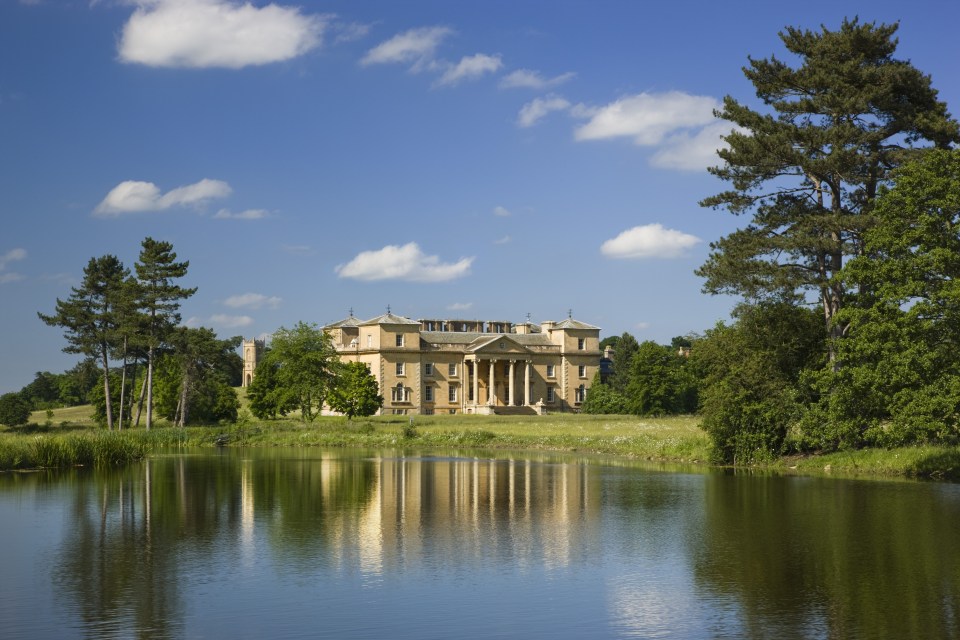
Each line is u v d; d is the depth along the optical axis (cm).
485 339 14800
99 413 11650
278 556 2512
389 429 9344
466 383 14662
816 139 5009
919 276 4347
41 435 6053
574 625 1831
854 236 5094
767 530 2903
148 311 9738
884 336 4466
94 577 2250
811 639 1723
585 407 14638
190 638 1744
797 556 2473
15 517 3247
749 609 1938
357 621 1859
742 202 5459
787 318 5528
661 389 11969
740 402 5416
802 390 5272
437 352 14475
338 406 11975
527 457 6475
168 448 7900
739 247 5262
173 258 9894
